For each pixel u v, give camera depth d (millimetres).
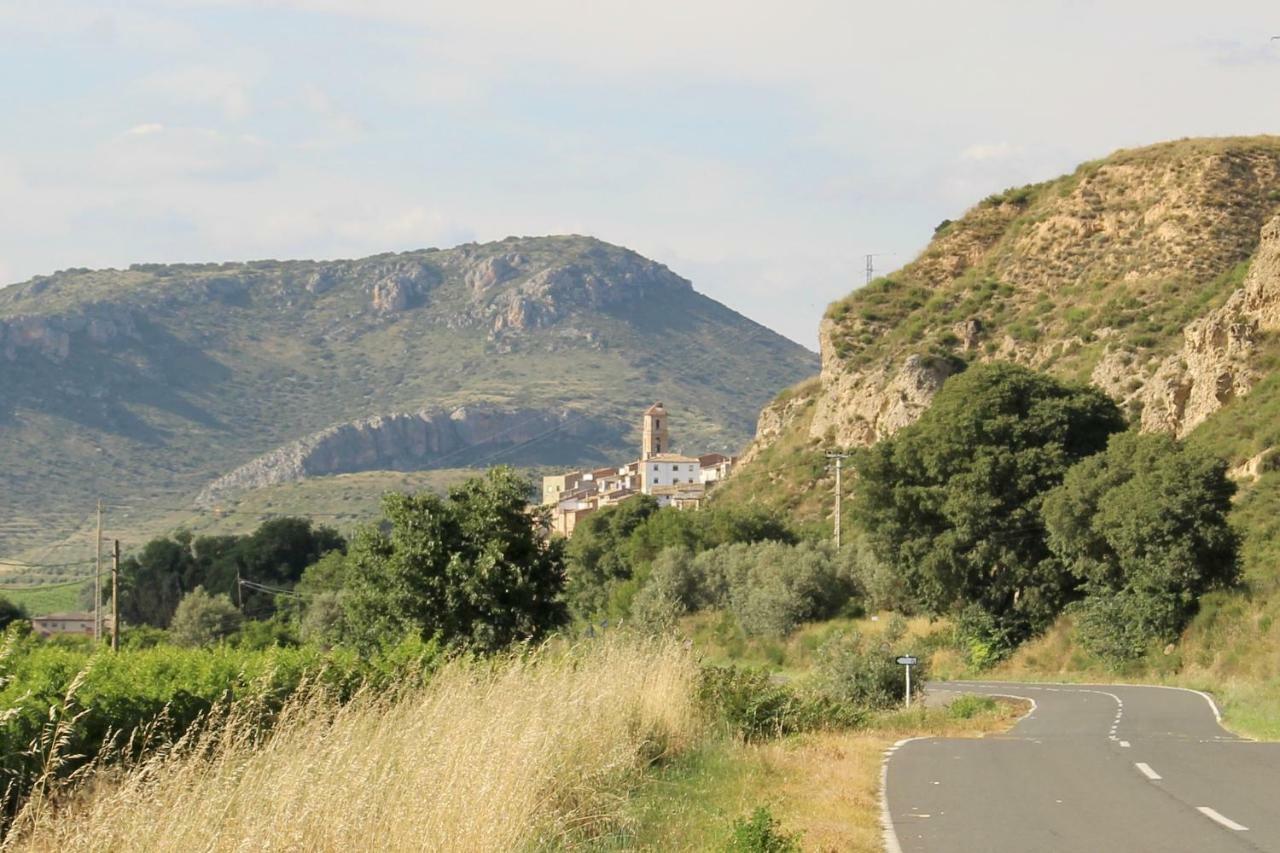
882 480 78062
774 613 84562
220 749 14008
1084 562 68500
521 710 17922
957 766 24156
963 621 74562
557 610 39750
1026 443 74500
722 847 14234
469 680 19359
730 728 27188
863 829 16344
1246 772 22188
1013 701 49094
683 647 28875
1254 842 15070
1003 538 72938
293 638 80875
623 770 18656
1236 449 79188
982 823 16969
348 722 15516
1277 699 43500
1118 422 76250
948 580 74750
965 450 75062
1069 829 16312
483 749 15078
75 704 14883
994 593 74375
